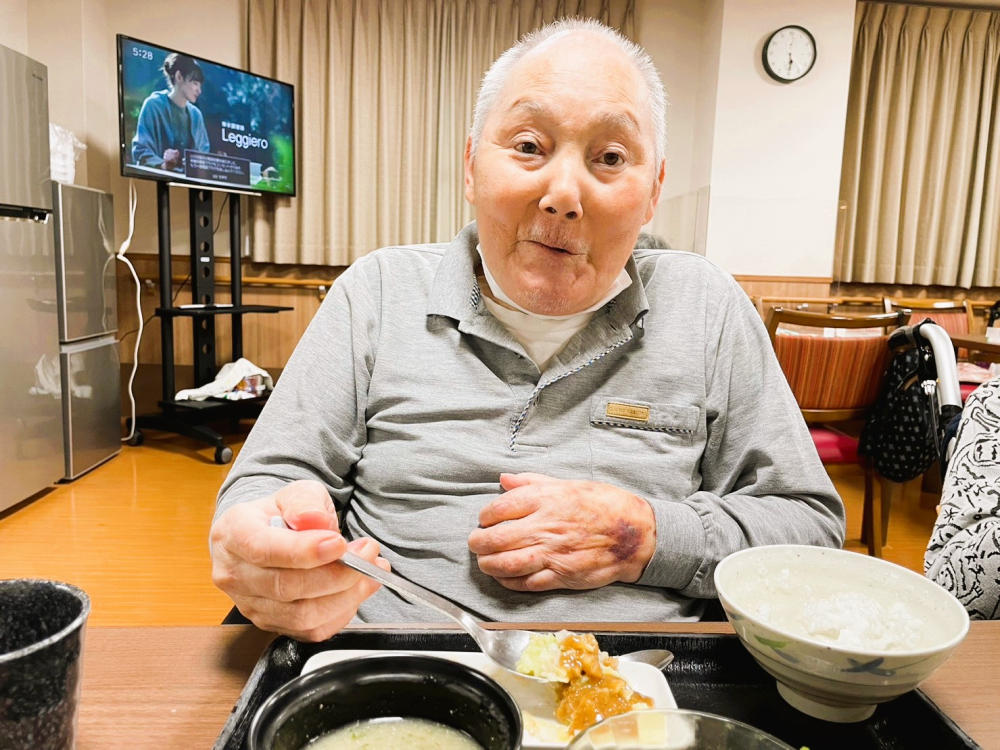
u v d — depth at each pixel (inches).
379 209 171.9
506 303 38.8
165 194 141.9
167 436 156.3
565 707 20.1
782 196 171.8
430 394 38.3
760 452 38.5
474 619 22.8
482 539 32.0
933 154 181.8
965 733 18.9
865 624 21.7
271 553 21.5
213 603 81.6
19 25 143.9
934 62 179.2
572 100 32.8
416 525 36.1
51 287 115.0
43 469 113.8
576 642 21.6
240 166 152.2
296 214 171.0
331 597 22.9
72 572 87.9
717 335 40.6
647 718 16.4
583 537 31.7
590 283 35.9
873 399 94.8
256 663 21.8
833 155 171.3
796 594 24.1
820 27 166.1
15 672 13.9
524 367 38.1
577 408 38.2
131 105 131.9
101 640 23.2
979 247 187.9
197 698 20.3
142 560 92.0
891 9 176.2
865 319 92.9
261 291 174.4
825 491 37.6
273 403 38.6
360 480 39.3
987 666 22.9
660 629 24.9
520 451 37.2
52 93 147.6
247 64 165.0
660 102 38.3
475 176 36.7
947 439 41.1
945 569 31.7
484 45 172.9
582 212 33.5
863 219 183.2
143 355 170.2
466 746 17.1
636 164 34.4
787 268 175.9
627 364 39.0
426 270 41.7
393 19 167.5
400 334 39.9
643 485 37.2
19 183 104.2
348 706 17.6
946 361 45.9
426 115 171.0
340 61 166.9
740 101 167.8
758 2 164.4
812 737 20.5
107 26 157.1
